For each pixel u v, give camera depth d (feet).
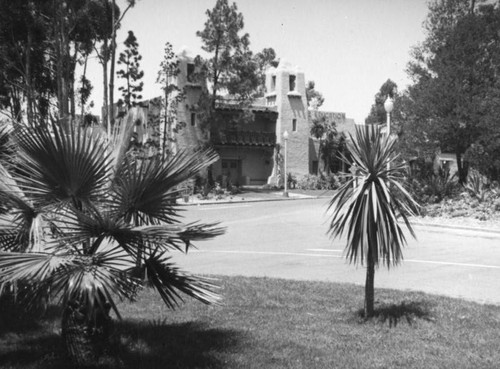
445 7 91.76
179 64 156.35
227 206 113.19
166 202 17.51
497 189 79.87
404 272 39.37
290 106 179.93
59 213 16.40
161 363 18.60
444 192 84.02
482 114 84.02
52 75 151.02
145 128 152.56
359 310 26.53
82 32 143.43
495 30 88.12
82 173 16.05
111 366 17.63
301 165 181.68
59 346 20.07
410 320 24.79
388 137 24.30
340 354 20.11
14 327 22.95
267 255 48.55
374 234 23.81
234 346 20.81
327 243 57.06
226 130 165.48
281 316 25.85
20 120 17.46
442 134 86.43
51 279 14.70
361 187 23.43
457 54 87.86
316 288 32.09
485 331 23.31
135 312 26.32
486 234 61.11
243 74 153.69
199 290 17.57
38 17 136.36
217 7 151.02
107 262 15.85
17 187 17.11
